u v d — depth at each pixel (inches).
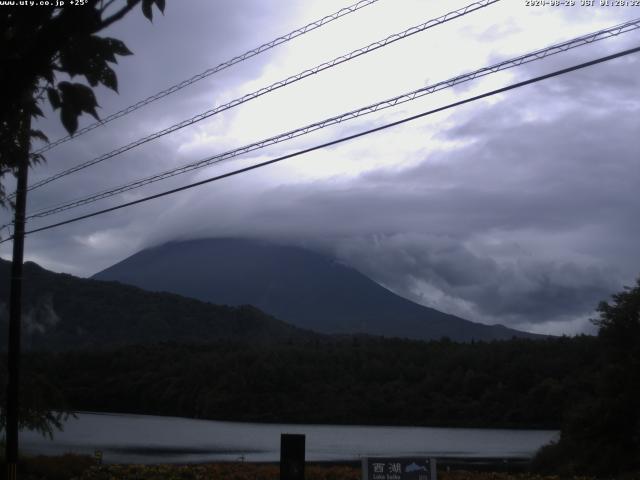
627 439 1386.6
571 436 1486.2
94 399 4719.5
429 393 4217.5
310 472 987.3
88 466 1054.4
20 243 767.7
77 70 152.3
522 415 3791.8
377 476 462.0
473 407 4010.8
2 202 393.7
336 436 3097.9
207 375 4650.6
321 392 4441.4
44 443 2308.1
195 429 3358.8
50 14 147.9
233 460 1707.7
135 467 1021.2
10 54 147.3
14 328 760.3
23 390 1026.1
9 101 145.9
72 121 154.7
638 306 1451.8
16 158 214.4
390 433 3371.1
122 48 153.2
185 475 956.6
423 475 460.1
